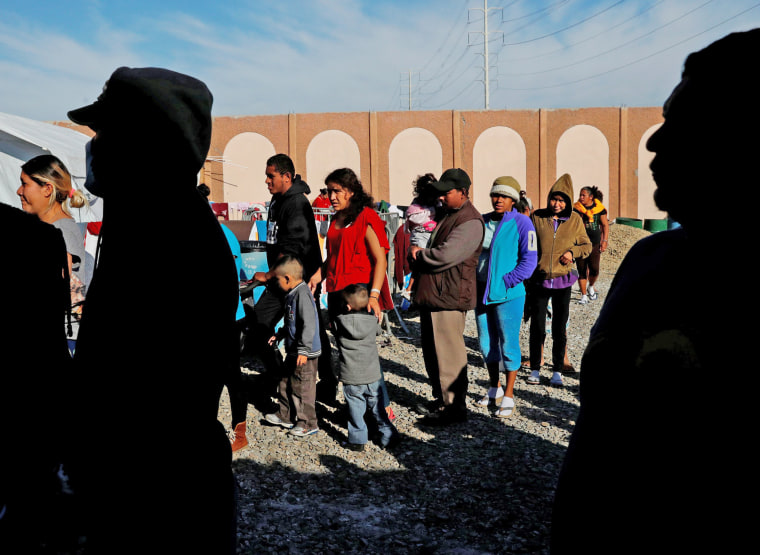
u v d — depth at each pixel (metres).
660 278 0.91
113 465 1.39
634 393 0.85
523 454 4.21
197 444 1.45
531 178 33.22
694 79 0.83
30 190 3.23
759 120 0.76
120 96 1.41
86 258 4.03
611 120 32.72
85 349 1.43
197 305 1.44
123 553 1.40
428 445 4.39
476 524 3.25
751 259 0.79
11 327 1.61
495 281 4.92
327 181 4.87
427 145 33.41
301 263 4.78
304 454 4.22
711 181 0.79
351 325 4.18
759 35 0.79
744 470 0.77
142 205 1.44
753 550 0.77
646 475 0.85
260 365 6.34
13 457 1.48
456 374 4.76
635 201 32.84
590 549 0.92
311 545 3.02
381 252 4.72
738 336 0.78
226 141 33.28
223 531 1.52
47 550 1.42
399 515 3.35
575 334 8.20
